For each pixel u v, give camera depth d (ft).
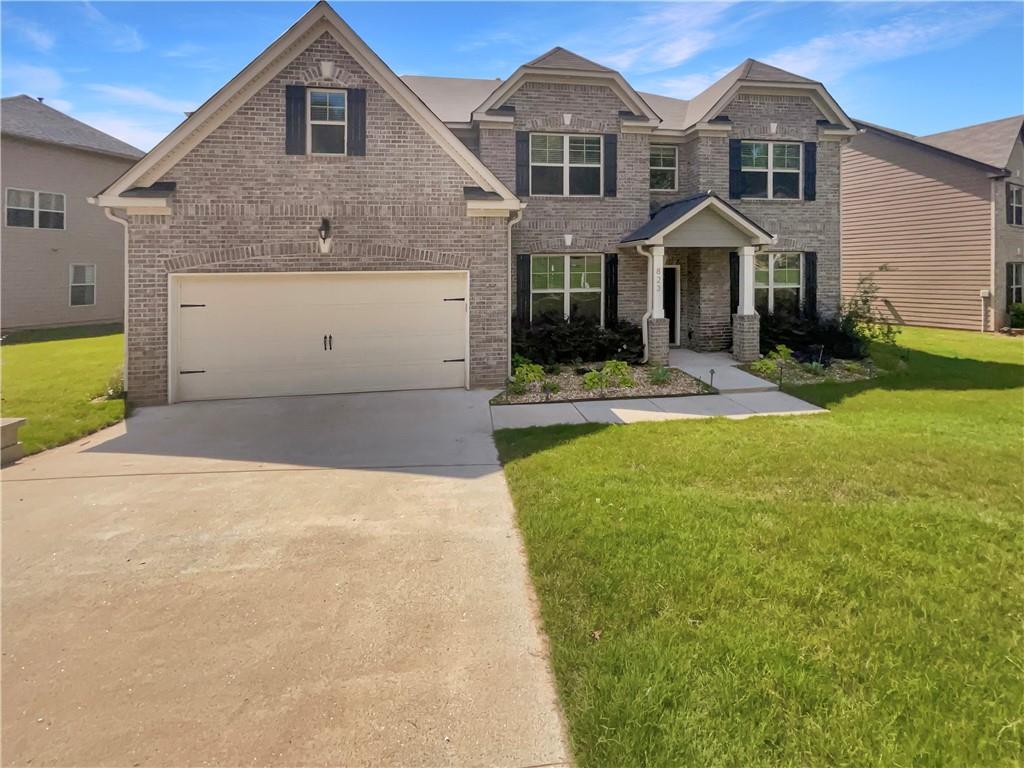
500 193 35.63
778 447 22.81
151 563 14.15
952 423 26.73
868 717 8.51
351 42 33.81
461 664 10.18
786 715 8.57
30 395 34.04
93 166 77.51
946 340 58.54
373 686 9.65
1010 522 15.40
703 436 24.68
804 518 15.62
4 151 69.31
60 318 74.90
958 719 8.49
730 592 11.93
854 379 38.83
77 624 11.55
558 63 45.93
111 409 30.73
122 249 81.61
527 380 35.14
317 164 34.06
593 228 46.98
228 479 20.57
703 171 48.78
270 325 34.53
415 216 35.12
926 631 10.60
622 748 8.05
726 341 49.78
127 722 8.91
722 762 7.77
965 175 65.41
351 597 12.45
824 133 50.42
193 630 11.31
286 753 8.29
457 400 33.45
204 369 33.91
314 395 34.96
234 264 33.60
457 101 52.42
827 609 11.36
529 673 9.94
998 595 11.82
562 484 18.63
